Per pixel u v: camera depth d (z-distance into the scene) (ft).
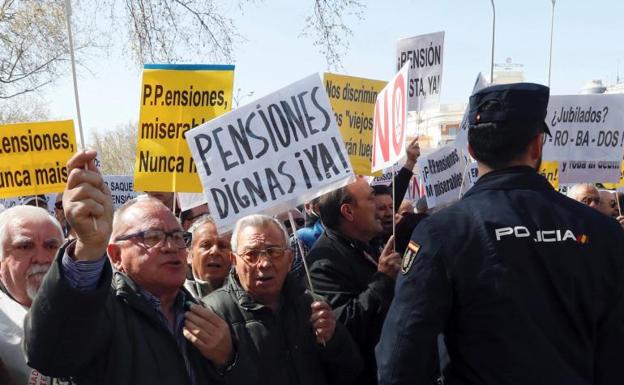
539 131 8.07
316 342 10.48
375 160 13.85
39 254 10.22
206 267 13.33
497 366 7.38
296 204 11.00
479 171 8.39
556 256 7.52
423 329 7.49
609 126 18.84
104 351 8.21
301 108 11.16
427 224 7.83
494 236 7.55
